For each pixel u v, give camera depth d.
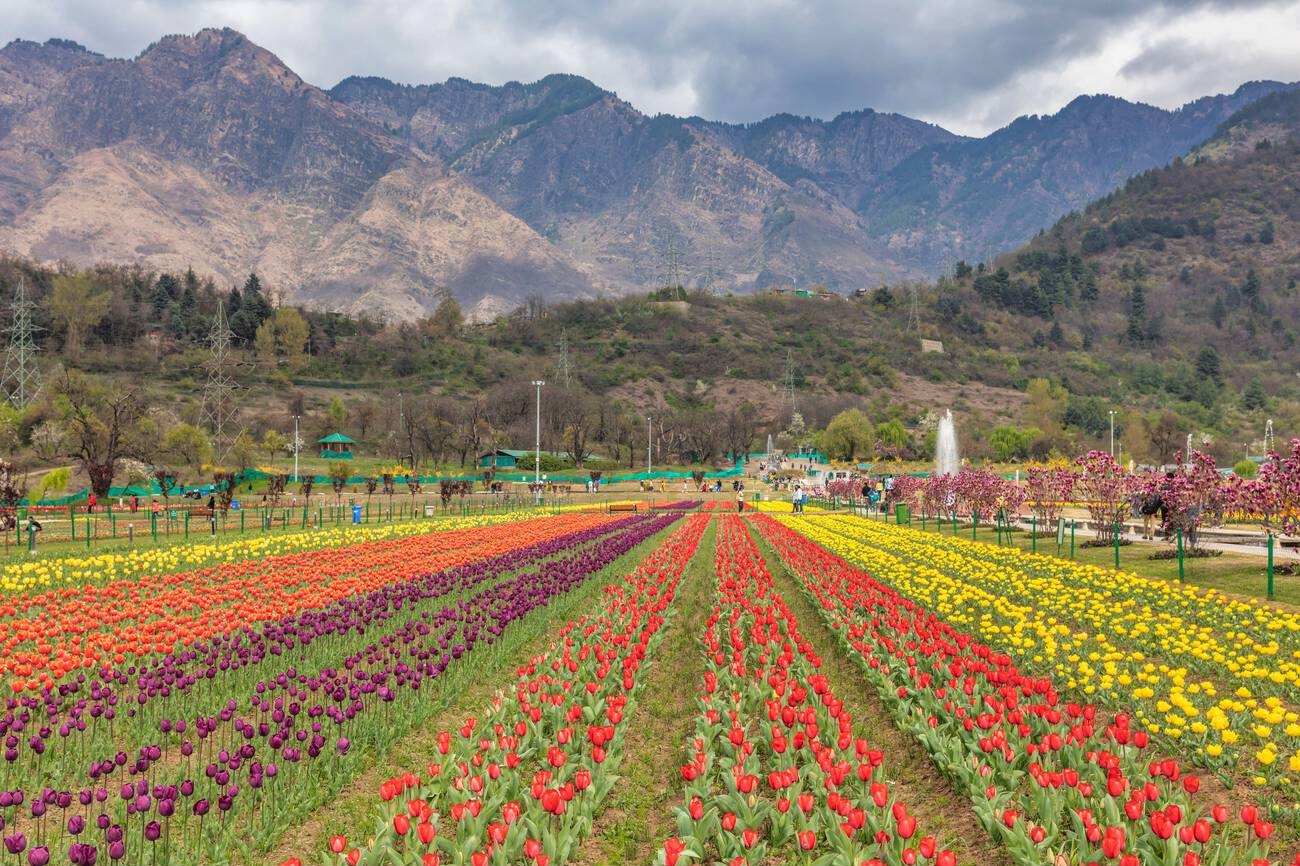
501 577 28.09
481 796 9.90
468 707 14.59
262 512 55.72
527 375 193.88
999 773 10.60
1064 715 12.82
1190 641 17.05
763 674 14.35
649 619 19.25
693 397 196.38
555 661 15.30
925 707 12.95
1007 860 9.41
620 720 12.52
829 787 9.66
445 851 9.27
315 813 10.65
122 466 77.19
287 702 14.16
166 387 155.38
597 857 9.76
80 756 11.96
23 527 41.69
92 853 7.95
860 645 16.89
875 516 60.09
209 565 30.22
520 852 8.89
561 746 11.18
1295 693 13.87
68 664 13.56
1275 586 23.98
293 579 26.27
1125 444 147.75
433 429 132.38
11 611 18.02
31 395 119.25
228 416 116.19
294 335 188.38
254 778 9.84
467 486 78.75
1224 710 12.65
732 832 9.27
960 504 45.97
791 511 69.00
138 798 8.77
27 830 10.06
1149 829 9.13
